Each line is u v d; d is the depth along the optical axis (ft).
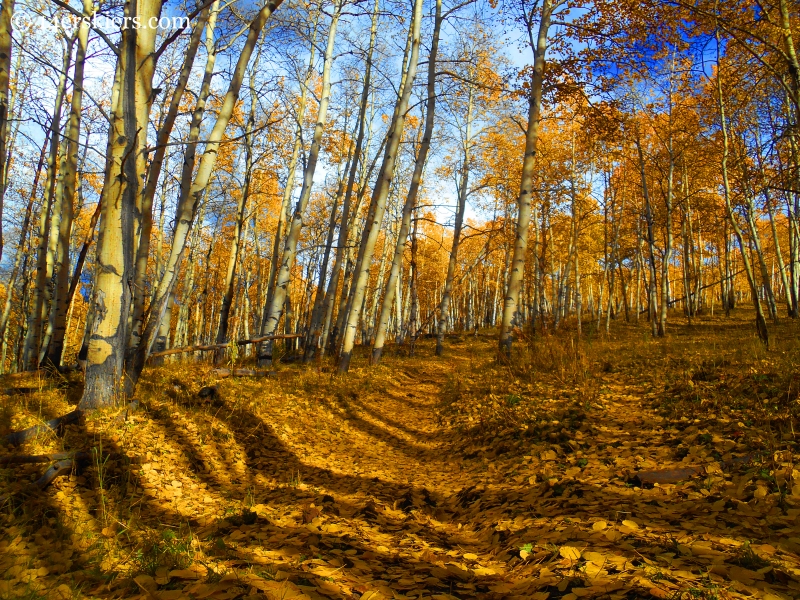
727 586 6.44
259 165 56.24
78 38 27.91
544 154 64.54
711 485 10.73
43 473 12.00
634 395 21.94
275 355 47.75
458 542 10.69
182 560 8.54
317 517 11.85
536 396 23.49
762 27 28.81
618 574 7.11
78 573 8.11
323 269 48.49
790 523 8.34
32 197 44.98
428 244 112.68
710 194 65.77
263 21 19.44
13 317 78.59
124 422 16.14
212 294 112.37
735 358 25.77
